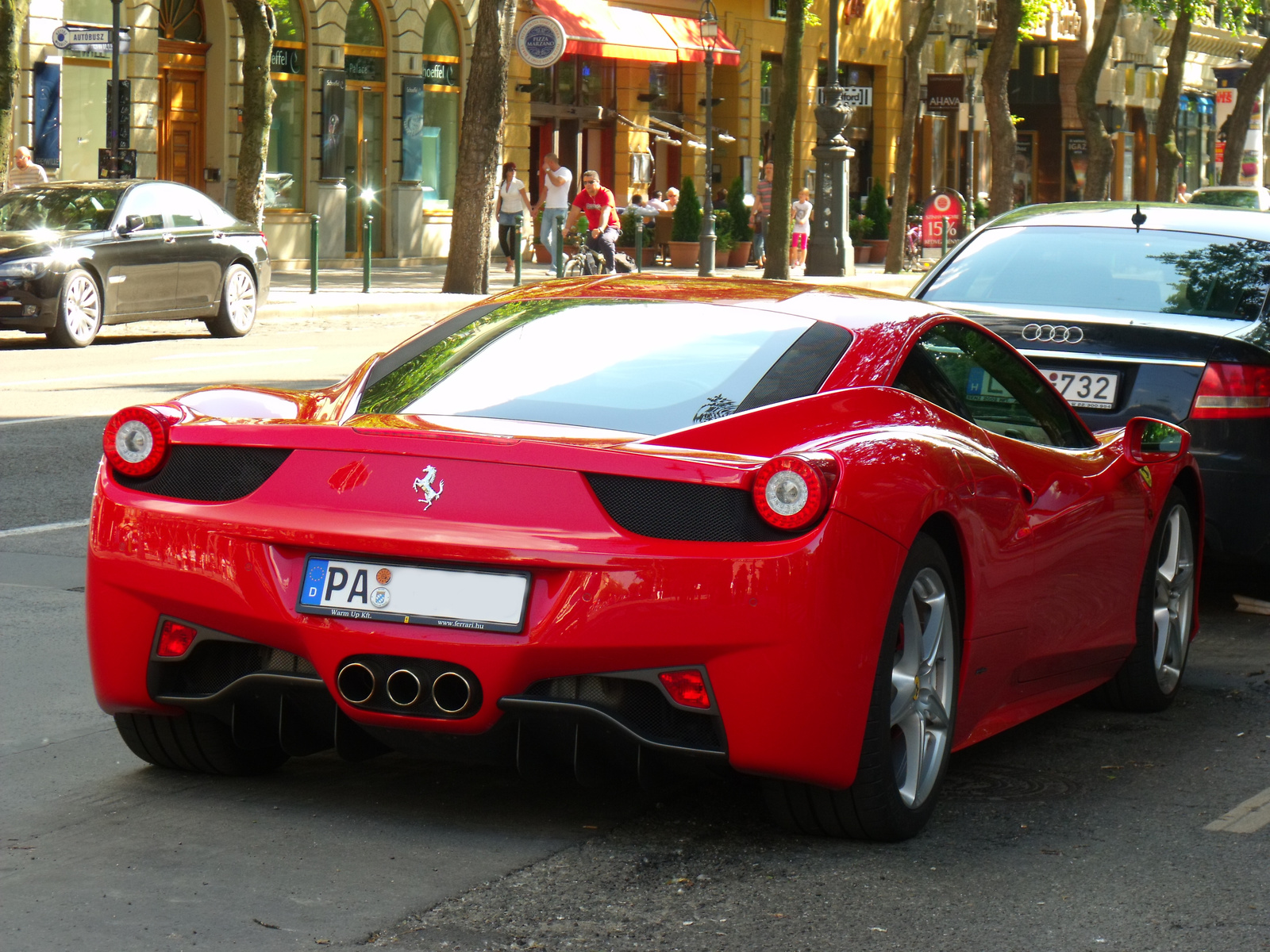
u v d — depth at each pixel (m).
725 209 48.75
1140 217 10.81
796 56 40.75
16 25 27.00
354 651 5.53
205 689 5.91
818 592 5.33
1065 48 71.00
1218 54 86.44
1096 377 9.52
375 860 5.55
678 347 6.18
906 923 5.15
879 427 5.89
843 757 5.53
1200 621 10.08
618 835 5.88
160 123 38.44
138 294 24.91
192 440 5.84
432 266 44.53
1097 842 6.00
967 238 10.99
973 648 6.25
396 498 5.52
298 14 40.62
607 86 48.84
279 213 40.62
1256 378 9.34
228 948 4.78
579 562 5.34
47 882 5.29
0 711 7.32
